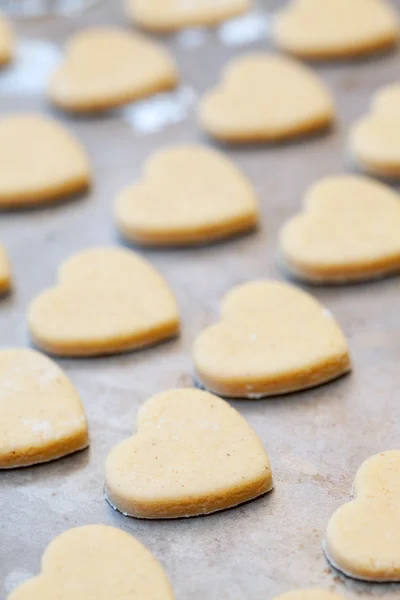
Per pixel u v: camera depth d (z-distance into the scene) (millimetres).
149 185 623
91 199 635
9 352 547
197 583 485
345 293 582
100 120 683
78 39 716
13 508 508
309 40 708
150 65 694
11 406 527
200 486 502
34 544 497
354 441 524
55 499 510
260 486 506
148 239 606
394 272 588
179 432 517
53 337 557
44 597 477
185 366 554
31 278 596
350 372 548
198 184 621
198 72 709
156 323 561
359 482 500
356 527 488
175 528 500
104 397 543
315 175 641
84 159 644
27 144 649
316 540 495
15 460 518
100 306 566
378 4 729
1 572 490
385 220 595
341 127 668
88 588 479
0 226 624
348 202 605
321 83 700
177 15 737
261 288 568
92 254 590
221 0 745
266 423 531
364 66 709
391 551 483
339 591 482
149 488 501
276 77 682
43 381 537
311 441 524
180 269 598
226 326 554
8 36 728
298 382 540
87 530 493
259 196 631
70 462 521
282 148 659
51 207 632
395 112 656
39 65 719
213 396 530
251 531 499
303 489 510
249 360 540
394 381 544
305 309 559
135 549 488
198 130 671
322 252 584
